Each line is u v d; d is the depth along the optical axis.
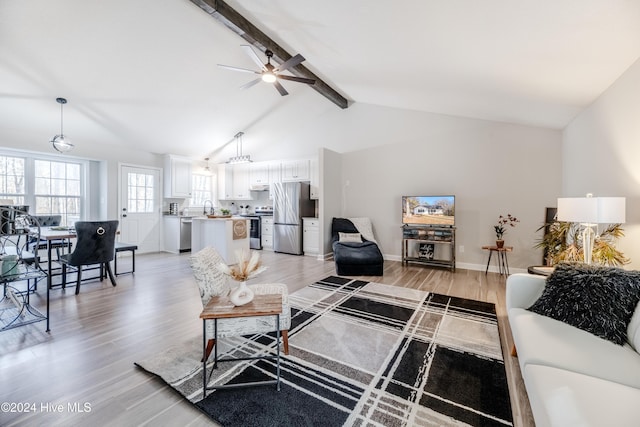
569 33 1.98
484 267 4.82
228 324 1.94
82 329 2.50
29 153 4.91
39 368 1.92
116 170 5.79
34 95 3.90
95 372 1.88
